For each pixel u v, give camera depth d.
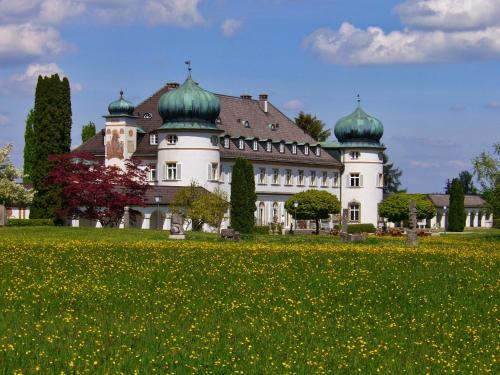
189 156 99.25
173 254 48.12
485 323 29.12
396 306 32.00
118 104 101.94
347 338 25.86
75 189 82.19
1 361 21.41
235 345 24.14
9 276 37.47
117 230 72.44
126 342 24.00
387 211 110.31
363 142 126.81
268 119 119.56
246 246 55.00
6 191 91.50
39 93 88.06
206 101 100.06
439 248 57.69
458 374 22.12
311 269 42.12
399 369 22.25
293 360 22.55
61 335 24.78
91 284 35.38
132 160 87.12
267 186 112.69
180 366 21.56
